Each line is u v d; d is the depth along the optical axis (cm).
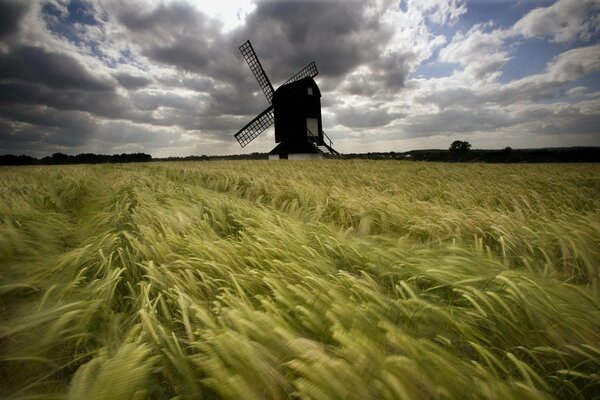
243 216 414
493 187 720
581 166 1919
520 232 325
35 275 215
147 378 121
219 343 120
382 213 428
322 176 1071
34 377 123
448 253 270
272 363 122
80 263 236
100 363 110
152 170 1691
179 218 380
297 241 278
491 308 163
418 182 891
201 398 116
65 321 132
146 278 232
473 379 119
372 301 174
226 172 1224
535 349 145
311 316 152
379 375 109
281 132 3306
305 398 100
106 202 588
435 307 158
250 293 198
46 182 920
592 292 186
